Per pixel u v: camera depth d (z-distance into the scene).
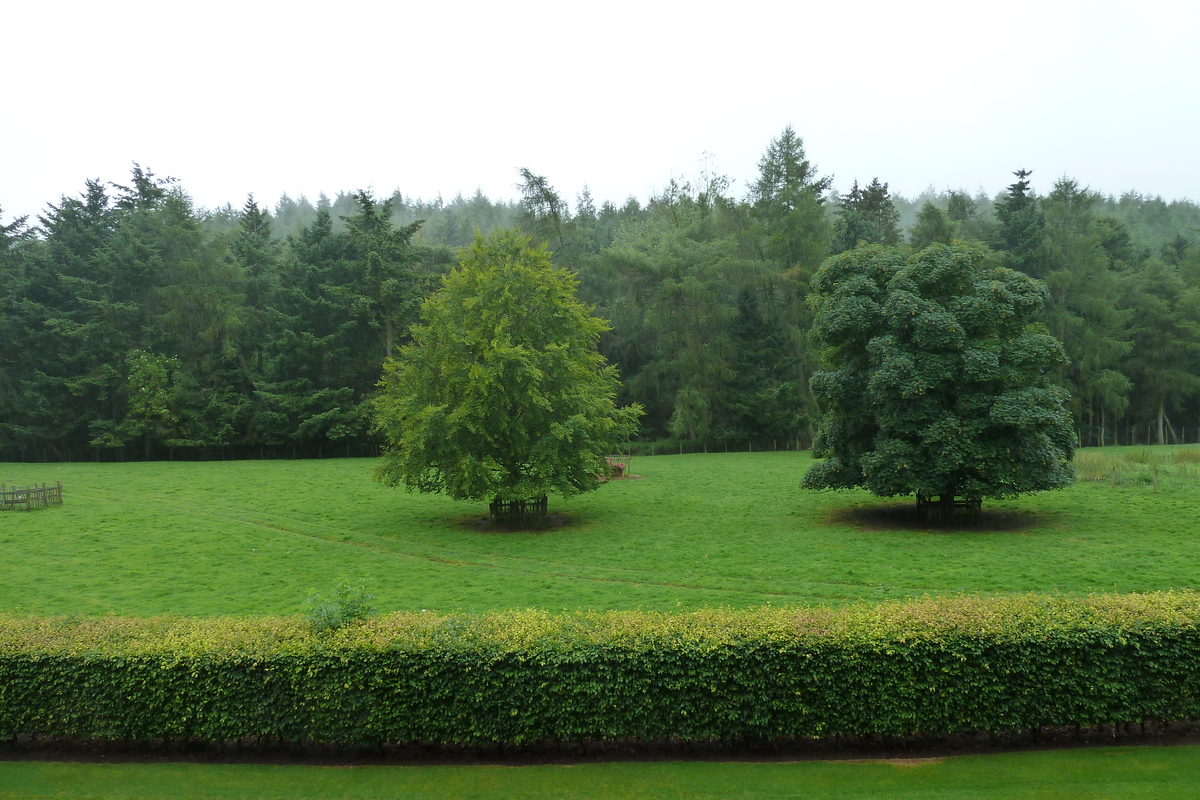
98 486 38.56
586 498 33.53
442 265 65.69
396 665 8.99
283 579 19.23
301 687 9.05
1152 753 8.82
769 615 9.74
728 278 59.50
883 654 8.92
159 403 54.50
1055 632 9.04
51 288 58.03
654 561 20.53
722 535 24.08
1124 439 67.75
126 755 9.39
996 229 67.00
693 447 60.47
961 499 26.86
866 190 78.38
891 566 18.86
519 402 26.52
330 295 59.69
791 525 25.48
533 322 26.97
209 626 10.06
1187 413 71.69
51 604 16.86
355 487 38.16
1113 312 59.88
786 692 8.91
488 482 24.78
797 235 59.16
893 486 24.08
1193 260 70.12
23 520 28.16
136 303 57.72
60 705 9.29
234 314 59.19
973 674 8.95
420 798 8.11
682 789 8.17
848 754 8.98
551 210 62.78
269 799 8.17
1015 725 8.94
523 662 8.97
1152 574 17.28
